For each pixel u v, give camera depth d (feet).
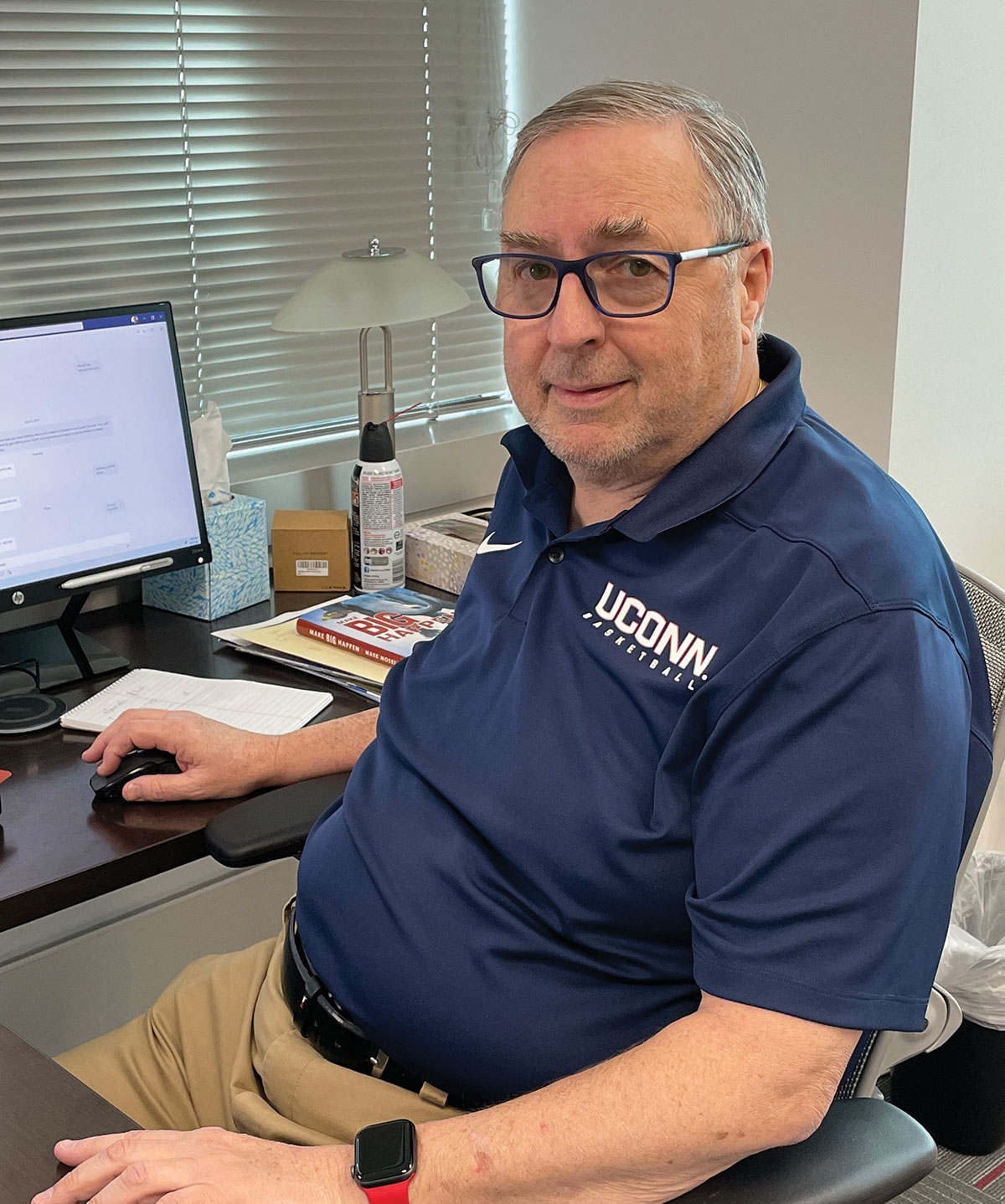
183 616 6.13
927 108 6.01
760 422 3.51
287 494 6.87
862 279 6.34
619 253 3.33
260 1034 3.95
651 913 3.39
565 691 3.58
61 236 6.16
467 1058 3.51
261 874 7.27
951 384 6.80
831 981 2.82
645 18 7.00
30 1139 2.85
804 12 6.24
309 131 6.95
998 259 6.91
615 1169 2.85
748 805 3.06
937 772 2.91
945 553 3.52
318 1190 2.88
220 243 6.77
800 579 3.22
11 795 4.45
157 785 4.39
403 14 7.20
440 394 8.16
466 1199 2.92
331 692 5.24
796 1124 2.83
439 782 3.75
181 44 6.33
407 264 6.16
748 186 3.50
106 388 5.41
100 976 6.61
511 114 7.94
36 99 5.91
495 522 4.42
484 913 3.54
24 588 5.20
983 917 6.72
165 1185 2.79
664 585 3.51
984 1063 6.11
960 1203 5.97
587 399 3.48
